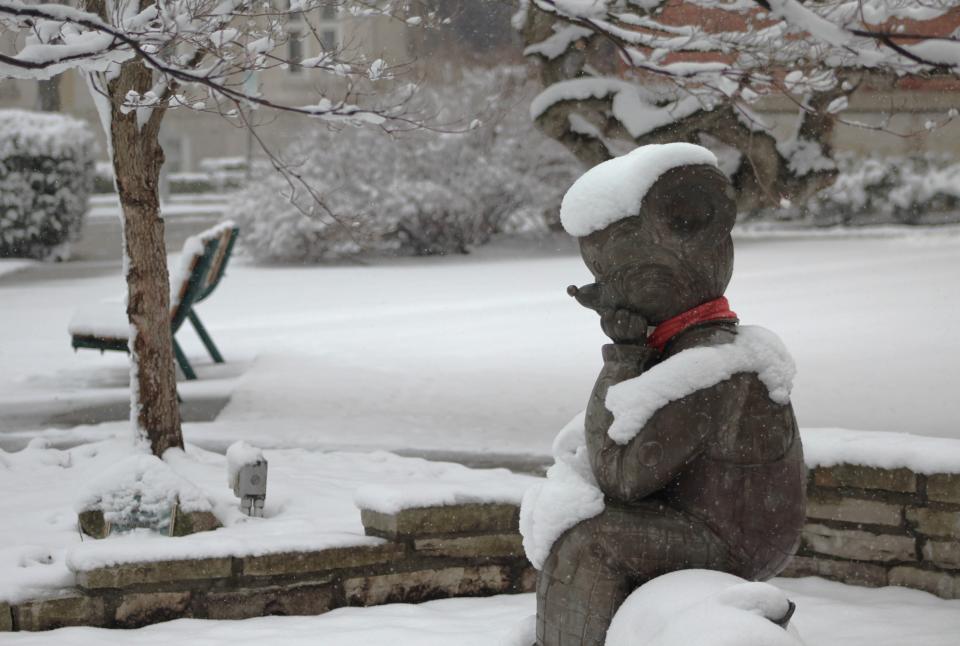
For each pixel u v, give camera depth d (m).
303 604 5.46
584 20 7.50
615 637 3.39
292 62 6.53
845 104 8.88
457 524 5.80
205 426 10.14
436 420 10.55
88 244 31.86
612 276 3.66
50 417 10.69
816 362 12.84
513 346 14.99
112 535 6.06
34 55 5.00
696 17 10.16
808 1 7.70
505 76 26.91
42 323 17.58
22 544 6.04
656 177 3.62
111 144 7.82
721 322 3.67
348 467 8.31
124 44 5.36
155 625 5.16
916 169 33.72
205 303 20.05
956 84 13.62
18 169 27.64
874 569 5.73
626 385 3.54
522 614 5.37
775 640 2.95
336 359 14.04
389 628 5.08
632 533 3.55
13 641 4.82
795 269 22.08
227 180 47.06
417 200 27.06
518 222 30.19
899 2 7.54
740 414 3.51
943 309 16.39
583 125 11.02
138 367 8.10
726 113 10.15
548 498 3.68
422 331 16.41
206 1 5.86
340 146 27.11
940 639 4.77
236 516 6.43
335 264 26.39
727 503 3.52
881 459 5.69
